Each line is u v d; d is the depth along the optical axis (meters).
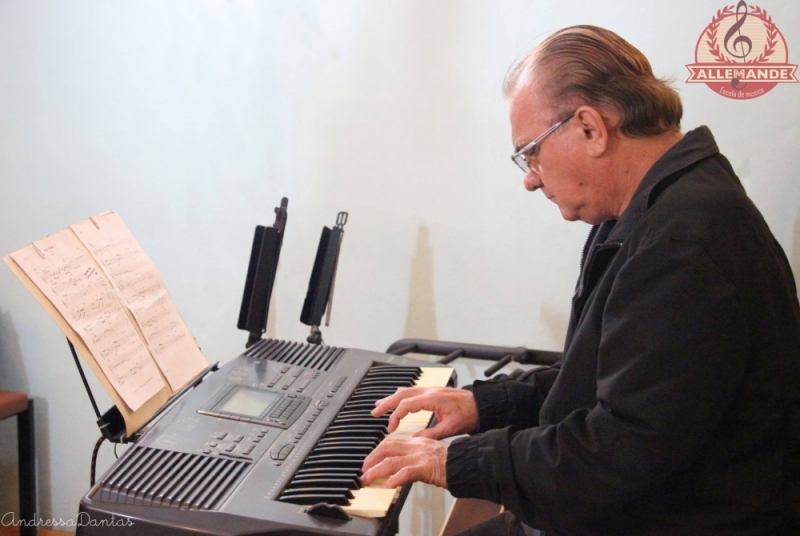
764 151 1.80
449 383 1.51
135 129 2.25
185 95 2.19
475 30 1.93
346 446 1.15
